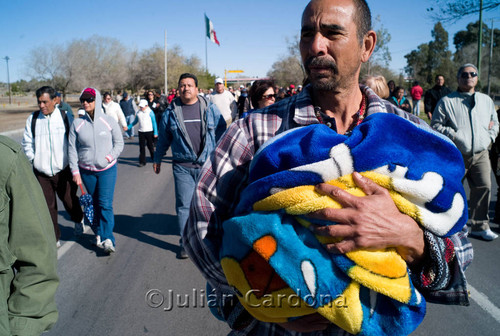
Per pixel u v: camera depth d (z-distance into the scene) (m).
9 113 39.88
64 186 4.93
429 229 1.09
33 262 1.46
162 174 9.54
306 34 1.32
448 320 3.18
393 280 1.05
